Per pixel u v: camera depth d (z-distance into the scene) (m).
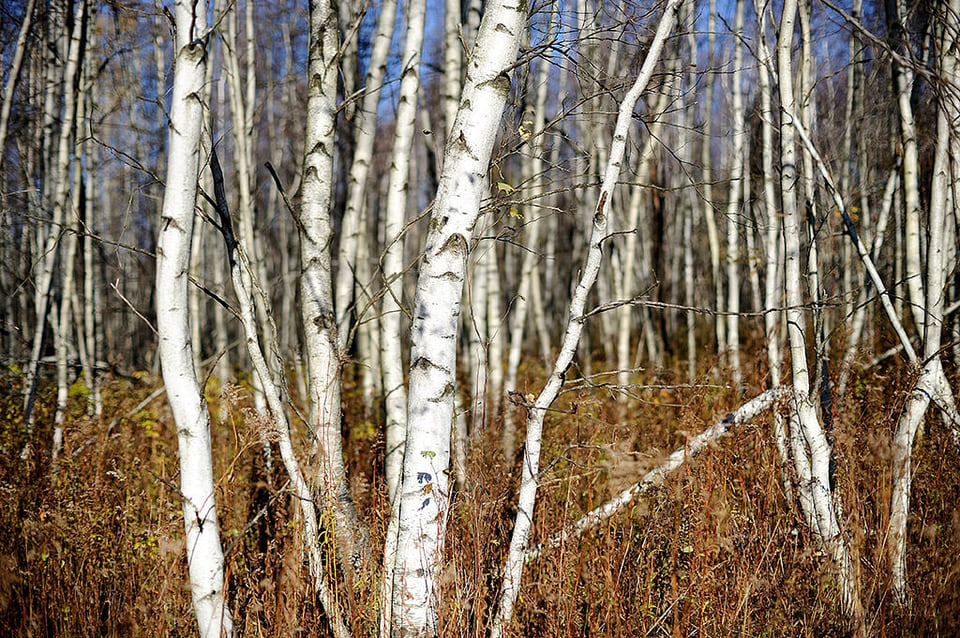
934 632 3.39
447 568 3.11
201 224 9.10
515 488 4.70
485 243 6.80
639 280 14.50
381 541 3.73
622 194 12.20
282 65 14.62
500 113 2.86
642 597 3.67
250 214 7.73
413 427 2.85
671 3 3.16
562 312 18.56
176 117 2.68
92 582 3.88
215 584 2.86
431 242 2.86
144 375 8.35
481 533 3.61
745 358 6.84
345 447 5.71
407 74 4.66
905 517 3.67
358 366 9.78
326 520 3.46
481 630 3.34
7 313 10.59
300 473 3.44
